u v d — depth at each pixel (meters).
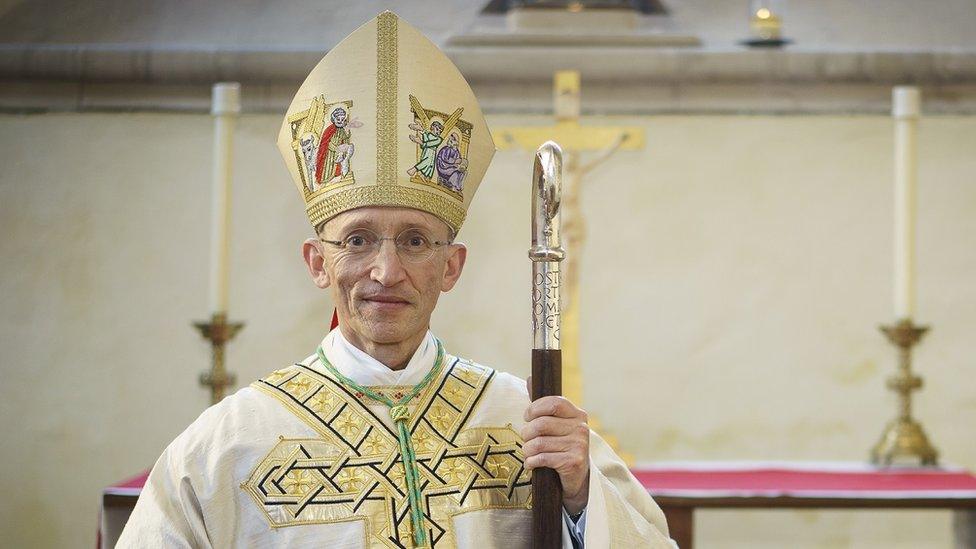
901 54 5.98
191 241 6.09
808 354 6.07
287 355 6.07
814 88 6.02
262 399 2.41
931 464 4.91
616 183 6.07
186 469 2.30
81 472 6.02
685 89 6.02
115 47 6.00
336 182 2.40
